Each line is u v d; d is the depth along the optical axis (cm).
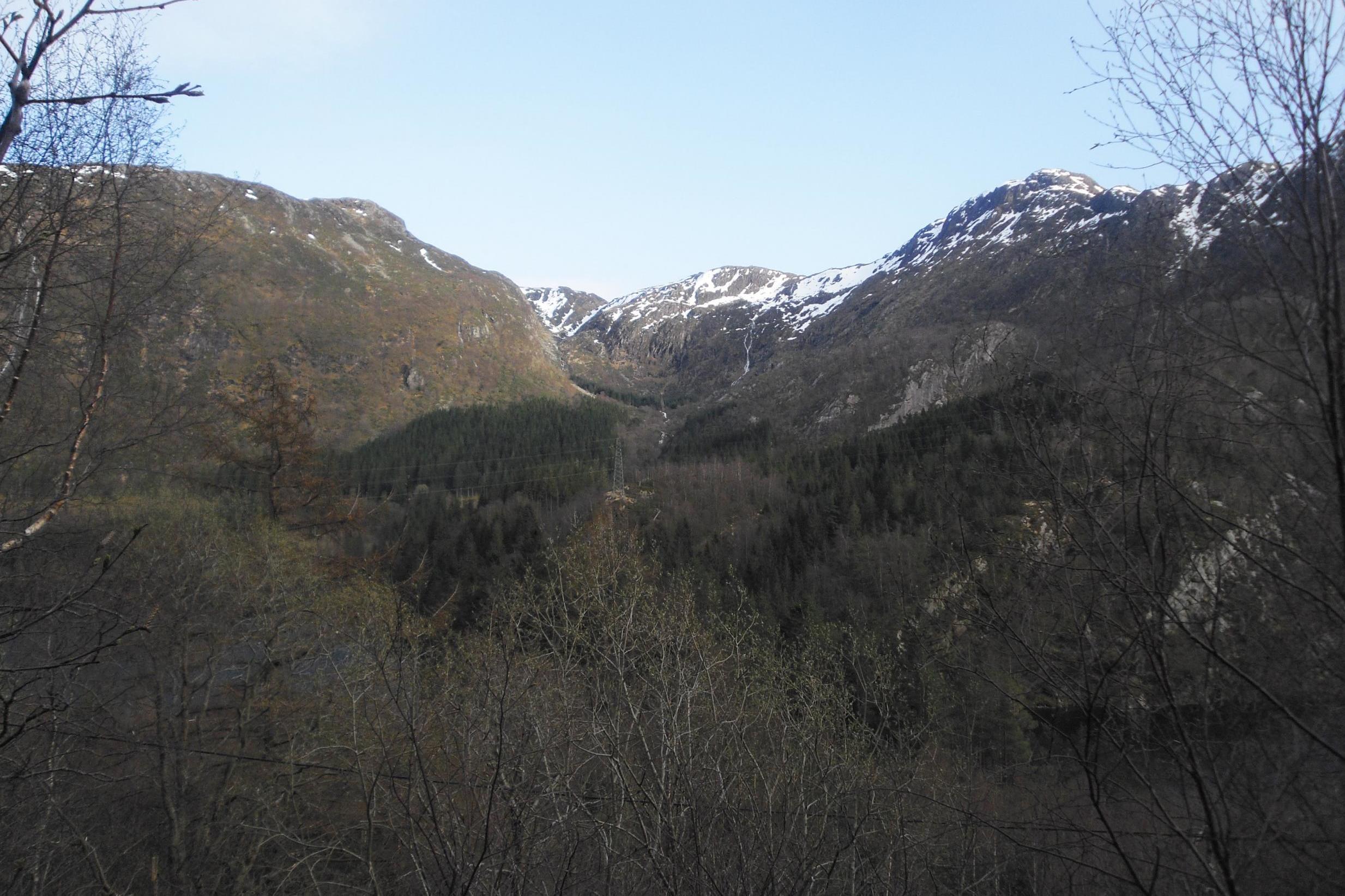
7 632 465
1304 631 388
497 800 575
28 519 623
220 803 1049
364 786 618
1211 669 409
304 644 1258
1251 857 378
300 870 895
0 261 508
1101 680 432
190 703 1209
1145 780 414
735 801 637
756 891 583
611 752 603
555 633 772
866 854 659
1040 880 566
